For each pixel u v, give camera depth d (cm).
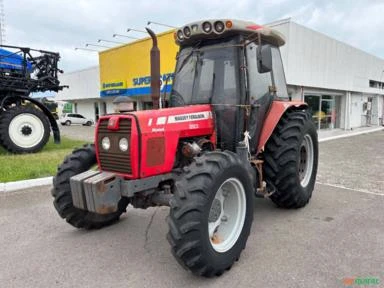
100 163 314
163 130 303
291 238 345
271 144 412
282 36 435
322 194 511
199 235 253
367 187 553
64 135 1625
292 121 419
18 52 945
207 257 258
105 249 328
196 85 376
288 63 1374
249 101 365
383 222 388
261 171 393
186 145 325
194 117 337
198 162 278
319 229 368
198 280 269
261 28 378
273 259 301
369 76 2225
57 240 350
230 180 289
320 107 1816
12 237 359
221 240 287
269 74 416
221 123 364
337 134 1595
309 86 1545
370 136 1521
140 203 321
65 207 346
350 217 406
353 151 1001
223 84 365
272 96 411
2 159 784
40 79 984
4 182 566
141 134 284
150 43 1625
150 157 293
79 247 333
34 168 666
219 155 289
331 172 677
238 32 357
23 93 964
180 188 263
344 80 1866
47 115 1012
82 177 290
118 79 1889
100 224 380
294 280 265
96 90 2786
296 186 409
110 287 260
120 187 289
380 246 323
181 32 375
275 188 412
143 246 334
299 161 423
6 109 921
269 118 402
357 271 277
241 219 304
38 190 544
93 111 3094
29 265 296
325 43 1627
